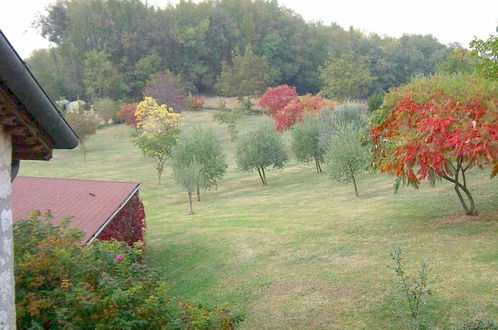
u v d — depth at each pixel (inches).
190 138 1203.2
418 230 550.0
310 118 1391.5
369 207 745.6
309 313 364.5
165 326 220.2
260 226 724.7
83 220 498.9
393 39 3720.5
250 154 1234.0
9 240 143.3
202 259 585.0
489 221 535.5
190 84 3221.0
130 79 3117.6
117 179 1505.9
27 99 124.8
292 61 3410.4
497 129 472.7
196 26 3326.8
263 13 3511.3
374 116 597.3
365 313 350.0
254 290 433.1
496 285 362.3
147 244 701.9
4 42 104.2
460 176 853.8
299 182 1202.0
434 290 367.9
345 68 2449.6
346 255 499.2
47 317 209.6
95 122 1990.7
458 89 522.6
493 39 612.4
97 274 240.7
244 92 2795.3
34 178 642.2
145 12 3363.7
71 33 3287.4
